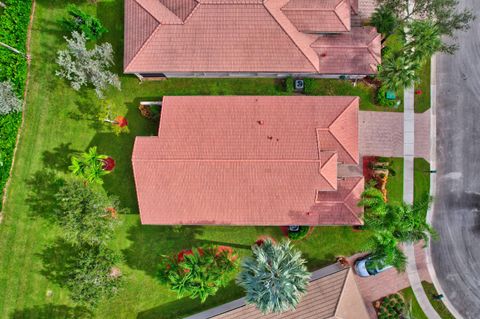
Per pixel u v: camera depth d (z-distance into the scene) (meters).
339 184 33.81
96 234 33.06
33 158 37.03
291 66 33.69
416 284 37.12
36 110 37.25
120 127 36.78
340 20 33.06
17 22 35.66
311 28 33.41
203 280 31.47
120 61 37.31
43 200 36.94
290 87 36.53
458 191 37.34
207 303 36.88
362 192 32.28
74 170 33.66
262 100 33.91
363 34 34.31
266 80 37.41
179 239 37.00
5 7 35.16
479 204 37.22
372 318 36.38
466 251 37.12
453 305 36.94
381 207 28.11
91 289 32.69
